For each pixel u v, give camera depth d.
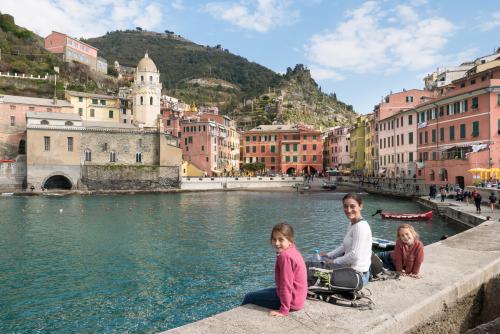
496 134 54.31
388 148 91.31
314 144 131.12
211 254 28.52
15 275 23.38
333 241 32.97
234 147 141.75
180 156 98.62
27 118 84.25
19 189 84.62
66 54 151.75
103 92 145.38
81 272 24.00
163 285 21.66
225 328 6.16
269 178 103.25
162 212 53.19
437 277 9.23
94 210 54.66
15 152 94.88
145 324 16.89
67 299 19.56
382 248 23.84
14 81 122.69
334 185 96.69
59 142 86.62
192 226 41.19
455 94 61.38
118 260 26.80
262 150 138.00
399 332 6.80
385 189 80.75
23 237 34.84
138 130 95.62
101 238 34.47
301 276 6.88
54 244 31.92
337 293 7.55
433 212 48.12
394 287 8.43
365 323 6.43
